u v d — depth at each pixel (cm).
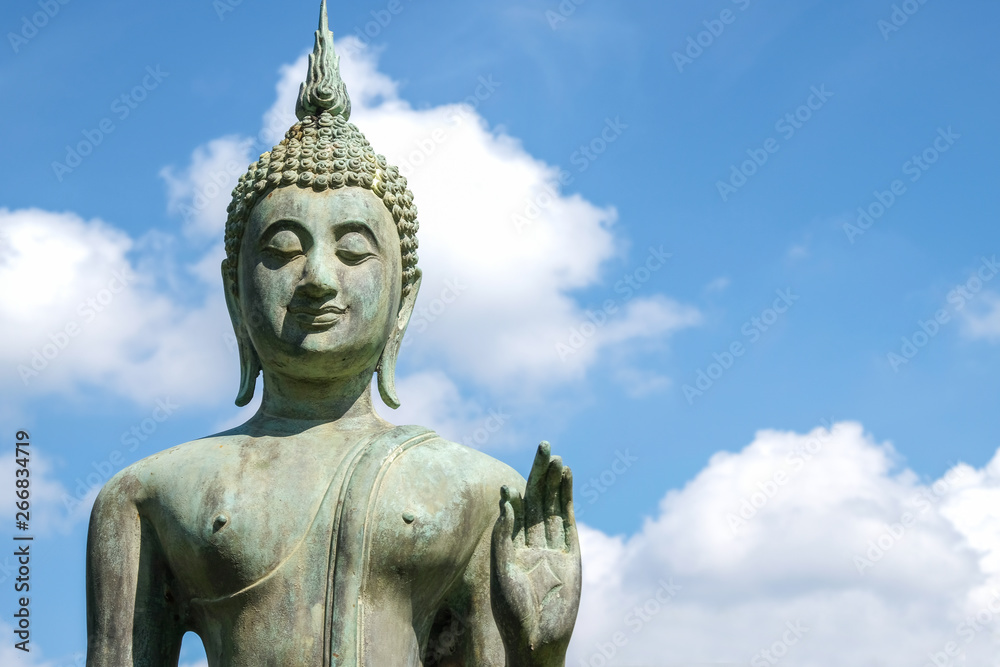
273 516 732
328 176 792
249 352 814
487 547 771
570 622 697
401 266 817
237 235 808
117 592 748
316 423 795
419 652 749
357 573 721
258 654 716
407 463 760
